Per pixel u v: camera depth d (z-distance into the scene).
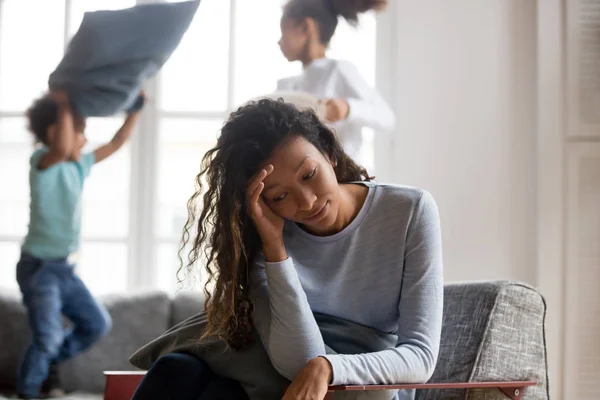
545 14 3.29
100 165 3.58
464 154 3.37
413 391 1.87
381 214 1.77
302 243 1.81
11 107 3.60
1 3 3.62
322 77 3.19
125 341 3.11
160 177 3.55
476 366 1.82
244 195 1.75
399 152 3.40
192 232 3.38
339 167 1.85
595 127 3.25
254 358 1.76
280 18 3.34
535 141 3.34
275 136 1.69
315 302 1.81
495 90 3.38
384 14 3.49
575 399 3.18
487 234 3.34
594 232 3.23
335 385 1.57
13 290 3.21
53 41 3.60
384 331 1.83
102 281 3.56
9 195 3.58
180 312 3.16
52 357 2.95
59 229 3.06
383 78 3.48
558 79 3.28
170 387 1.64
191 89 3.56
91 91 3.13
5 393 2.96
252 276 1.80
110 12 3.11
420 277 1.74
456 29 3.41
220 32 3.55
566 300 3.22
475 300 1.92
